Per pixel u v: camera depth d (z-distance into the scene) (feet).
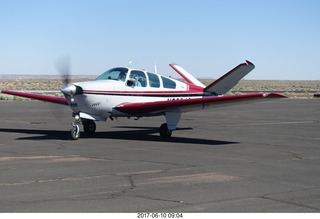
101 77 50.44
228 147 43.09
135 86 50.21
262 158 36.60
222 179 28.04
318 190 25.29
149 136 52.13
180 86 55.06
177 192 24.47
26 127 60.75
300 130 60.44
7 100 149.48
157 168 31.55
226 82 55.98
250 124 69.51
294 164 33.94
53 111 94.89
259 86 374.02
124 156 36.73
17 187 25.29
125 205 21.77
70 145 43.09
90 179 27.63
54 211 20.67
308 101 157.48
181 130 59.93
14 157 35.60
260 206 21.80
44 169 30.68
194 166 32.48
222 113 96.78
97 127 62.34
